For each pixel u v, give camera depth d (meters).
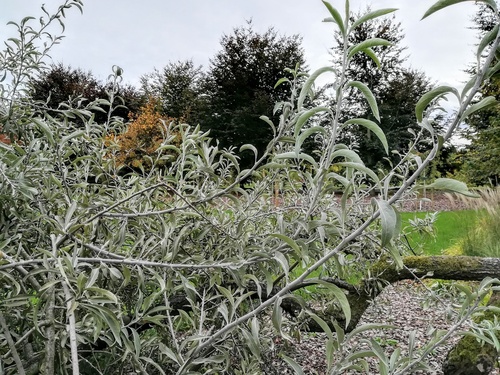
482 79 0.53
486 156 11.09
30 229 1.18
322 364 2.24
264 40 20.69
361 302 1.87
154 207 1.42
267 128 17.64
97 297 0.73
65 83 16.12
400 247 1.88
